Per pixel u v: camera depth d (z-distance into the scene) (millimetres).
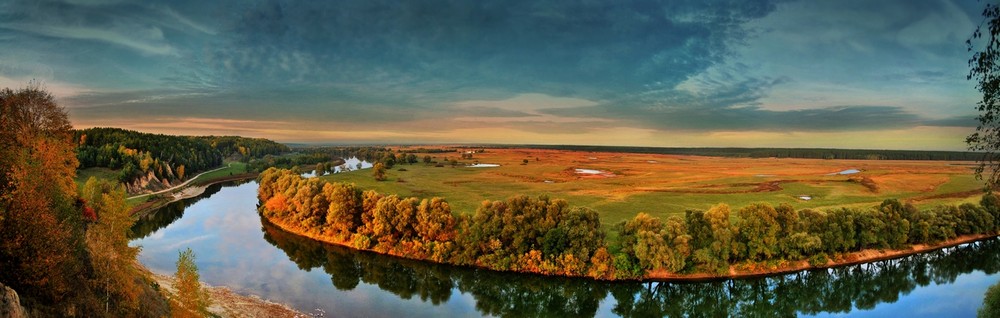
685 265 69812
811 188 143875
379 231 81875
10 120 39344
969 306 64250
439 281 71125
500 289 69000
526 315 60812
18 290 30203
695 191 141125
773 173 191875
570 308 64000
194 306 41188
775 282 71250
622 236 71625
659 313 63531
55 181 39094
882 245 81312
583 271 69938
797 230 75062
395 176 173125
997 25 20281
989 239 93875
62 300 32562
